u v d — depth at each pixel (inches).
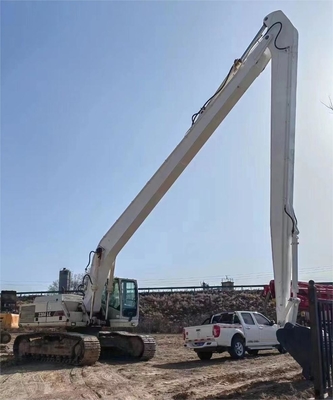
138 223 565.9
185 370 499.2
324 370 271.7
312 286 281.0
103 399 344.2
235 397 334.6
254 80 466.9
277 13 440.1
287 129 399.9
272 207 385.1
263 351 746.8
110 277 617.9
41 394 370.3
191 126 503.5
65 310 611.2
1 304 1147.9
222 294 1598.2
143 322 1414.9
